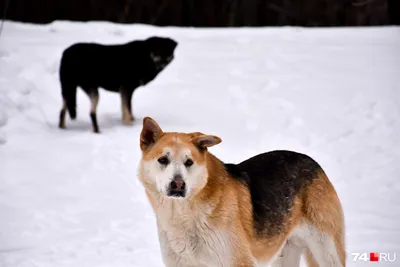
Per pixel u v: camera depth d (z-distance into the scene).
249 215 6.64
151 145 6.52
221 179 6.48
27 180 11.75
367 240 9.16
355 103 15.79
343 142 13.86
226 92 16.81
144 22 37.94
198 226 6.38
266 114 15.34
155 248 9.02
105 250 8.92
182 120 15.05
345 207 10.67
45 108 15.66
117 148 13.31
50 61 17.95
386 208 10.61
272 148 13.40
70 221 10.09
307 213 7.20
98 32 22.67
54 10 35.78
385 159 13.02
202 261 6.51
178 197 6.11
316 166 7.44
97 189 11.46
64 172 12.12
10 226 9.82
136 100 16.56
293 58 19.47
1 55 18.23
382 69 18.22
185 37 22.77
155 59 15.11
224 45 21.38
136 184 11.73
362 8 33.25
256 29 24.78
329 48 20.61
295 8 37.06
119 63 14.72
